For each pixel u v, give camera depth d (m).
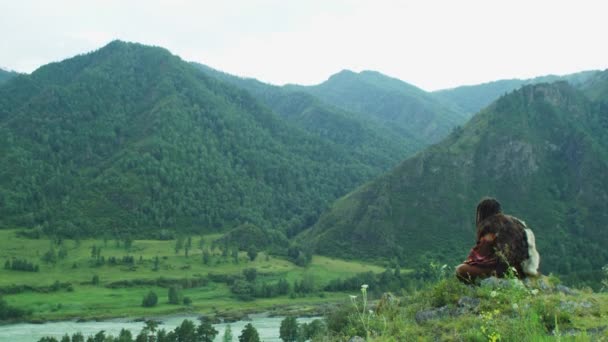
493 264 11.45
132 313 135.50
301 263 195.50
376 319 11.56
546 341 7.81
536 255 11.47
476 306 10.68
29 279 159.50
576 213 196.00
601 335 8.25
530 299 10.27
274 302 152.75
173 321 126.38
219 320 124.50
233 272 183.75
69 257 192.50
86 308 137.88
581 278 86.69
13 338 99.31
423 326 10.65
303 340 65.50
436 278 13.02
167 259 197.62
